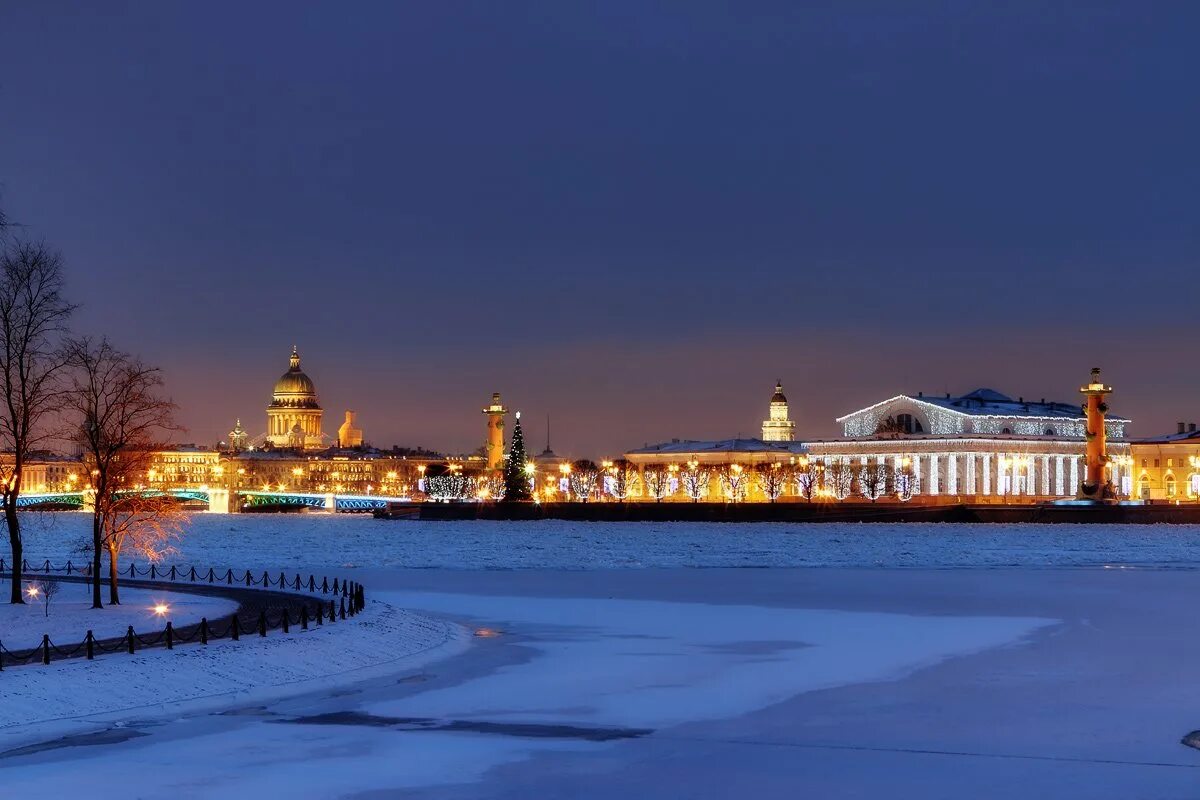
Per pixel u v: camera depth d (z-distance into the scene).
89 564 153.12
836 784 60.16
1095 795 58.31
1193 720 72.38
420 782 60.41
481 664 89.69
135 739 67.44
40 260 105.12
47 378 108.69
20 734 67.94
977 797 58.16
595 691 80.06
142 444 114.88
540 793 58.88
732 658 92.81
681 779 60.94
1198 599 137.75
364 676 84.25
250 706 75.12
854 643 100.62
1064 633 106.75
